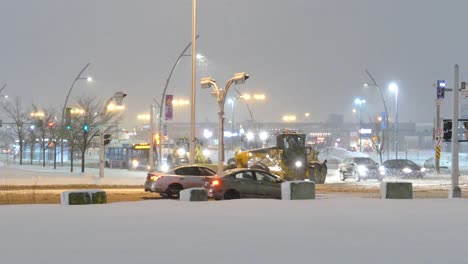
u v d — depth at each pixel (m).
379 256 9.63
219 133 31.20
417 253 9.90
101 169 40.47
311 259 9.38
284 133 39.53
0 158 104.31
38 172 47.28
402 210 17.12
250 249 10.26
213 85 31.81
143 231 12.44
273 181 24.66
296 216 15.38
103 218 14.85
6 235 11.86
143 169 58.53
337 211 16.75
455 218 14.98
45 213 16.08
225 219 14.64
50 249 10.25
